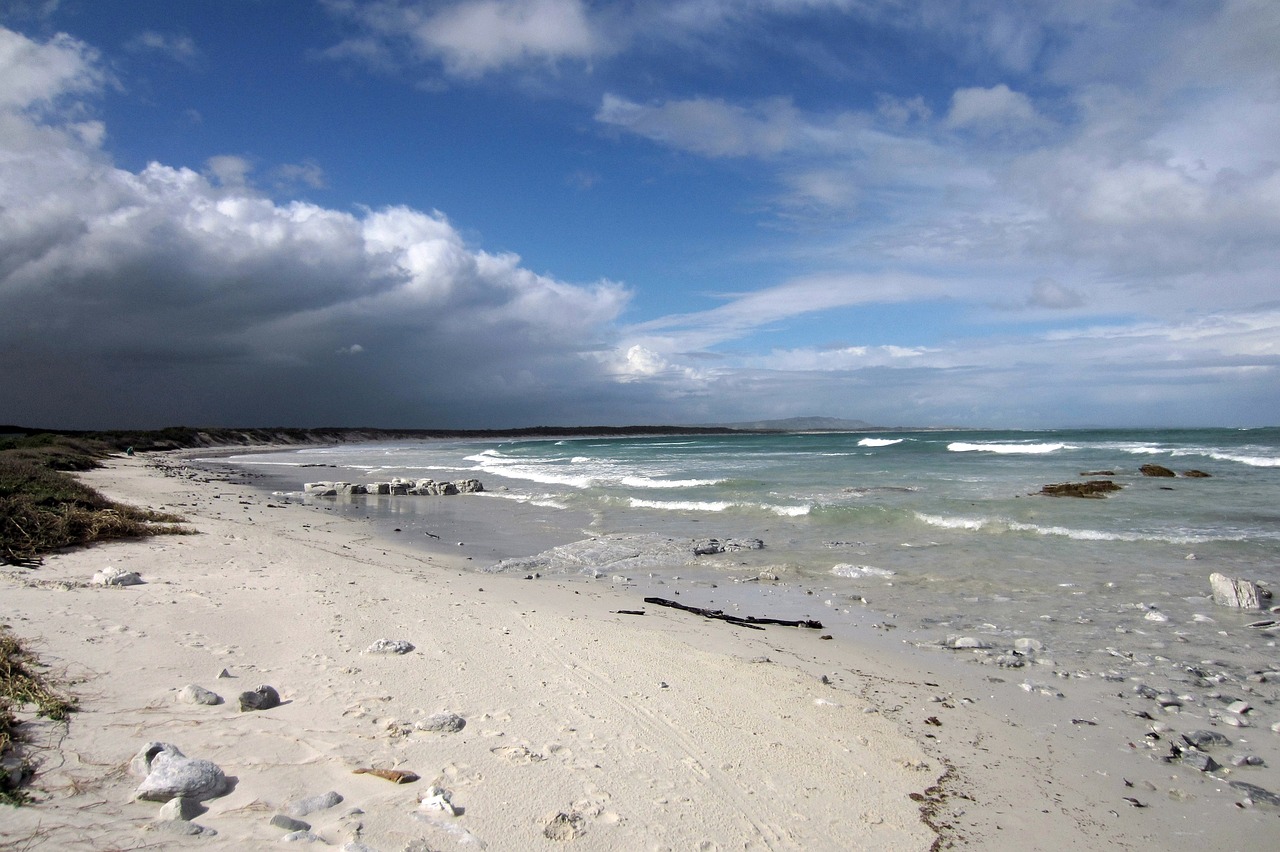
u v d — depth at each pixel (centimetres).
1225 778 476
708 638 774
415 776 402
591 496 2309
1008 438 7644
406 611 797
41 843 300
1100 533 1409
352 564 1120
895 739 516
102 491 1997
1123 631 820
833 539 1462
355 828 339
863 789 438
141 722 439
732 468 3369
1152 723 564
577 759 443
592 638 735
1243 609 908
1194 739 532
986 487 2284
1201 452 3569
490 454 5900
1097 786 462
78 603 710
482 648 668
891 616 902
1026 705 599
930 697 611
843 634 822
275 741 432
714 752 471
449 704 520
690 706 550
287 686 531
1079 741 529
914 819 407
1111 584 1037
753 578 1138
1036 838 397
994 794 444
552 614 845
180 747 411
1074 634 812
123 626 640
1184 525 1498
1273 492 1991
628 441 11281
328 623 717
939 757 491
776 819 395
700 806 400
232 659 582
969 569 1155
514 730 480
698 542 1438
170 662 557
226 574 935
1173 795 452
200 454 7088
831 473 2942
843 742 504
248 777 384
